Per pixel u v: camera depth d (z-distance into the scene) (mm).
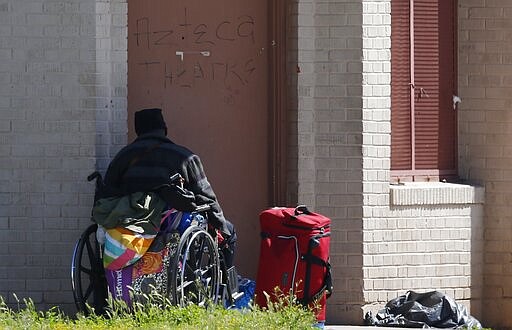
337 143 35688
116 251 29562
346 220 35719
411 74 37875
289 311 27219
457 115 38219
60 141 34188
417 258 36469
